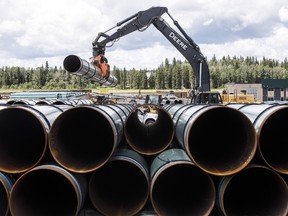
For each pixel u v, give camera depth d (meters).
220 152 4.66
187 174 4.66
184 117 4.88
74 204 4.26
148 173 4.48
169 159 4.24
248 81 117.12
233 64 146.50
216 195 4.07
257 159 4.15
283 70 122.81
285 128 5.04
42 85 111.81
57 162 3.89
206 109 4.04
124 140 5.24
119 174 4.81
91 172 3.99
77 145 4.55
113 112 5.06
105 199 4.29
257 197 4.39
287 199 3.78
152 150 4.95
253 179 4.45
